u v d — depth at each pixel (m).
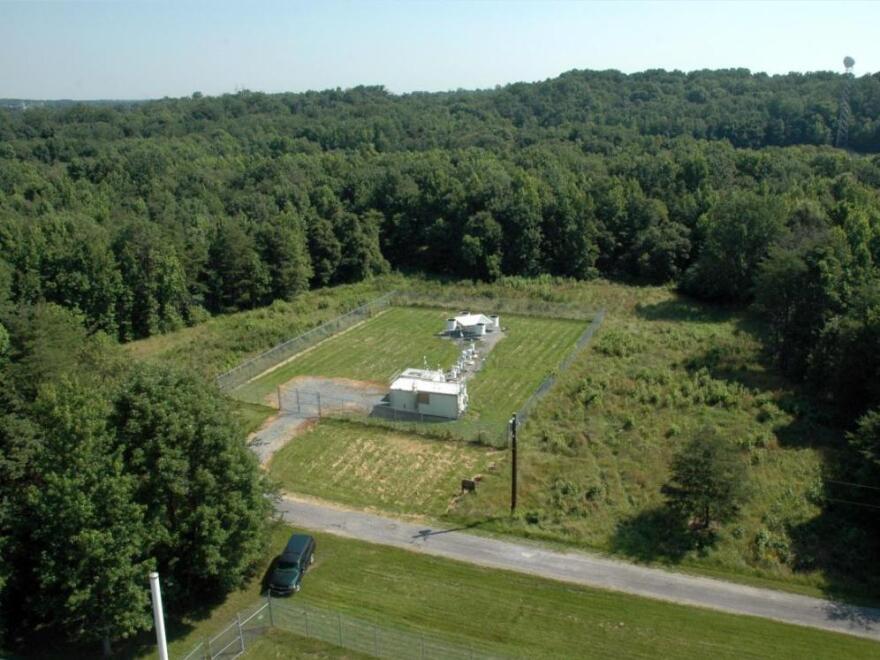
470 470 45.88
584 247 91.50
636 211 94.00
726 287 78.88
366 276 94.44
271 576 36.06
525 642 31.34
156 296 77.38
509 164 117.75
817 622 32.34
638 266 91.44
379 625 32.53
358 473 46.09
